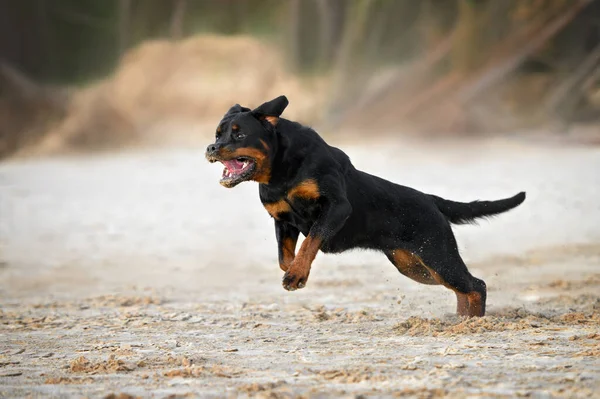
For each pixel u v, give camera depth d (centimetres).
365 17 4347
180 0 4797
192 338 912
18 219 1959
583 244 1543
